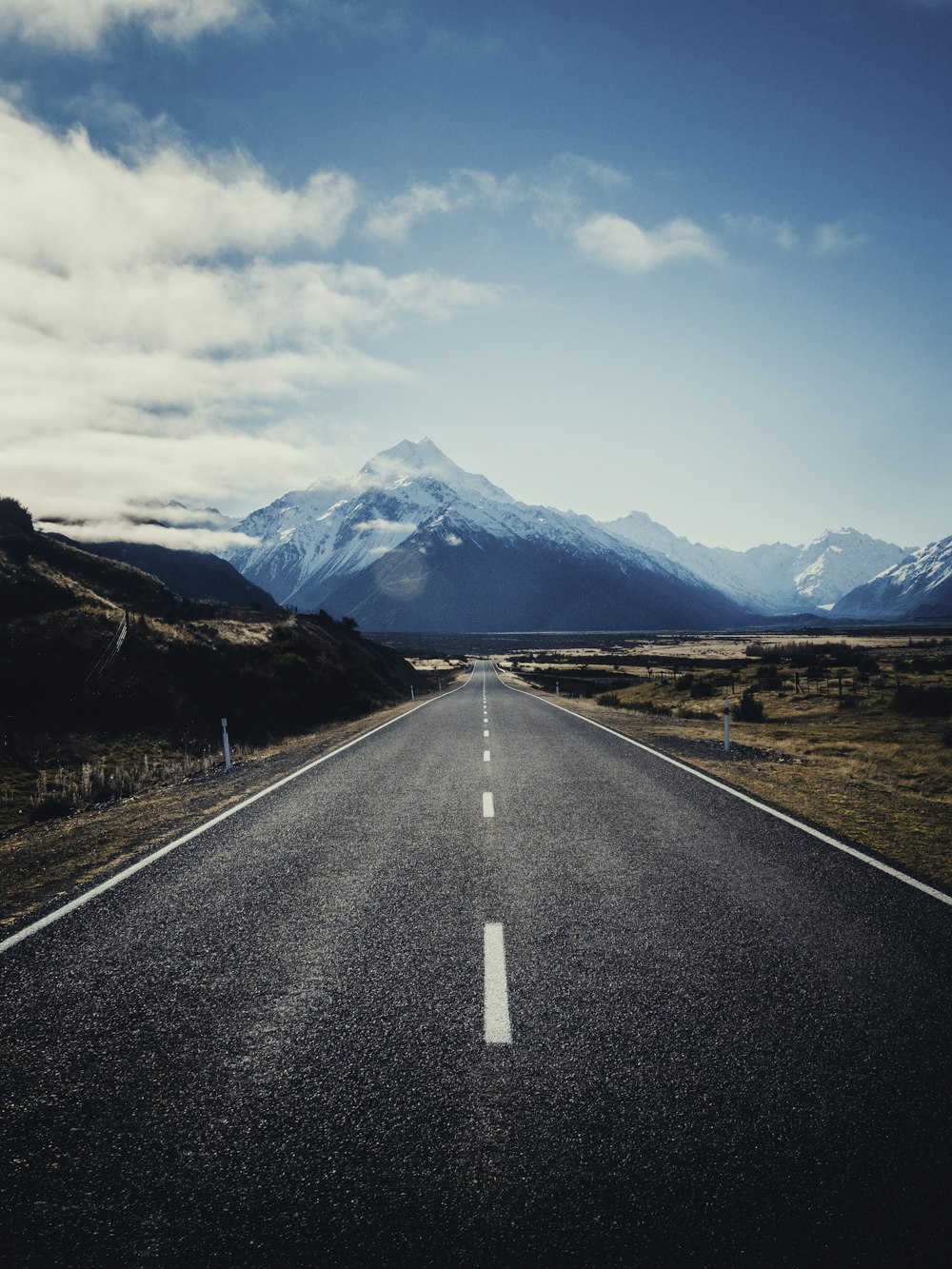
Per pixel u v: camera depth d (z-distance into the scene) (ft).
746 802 31.30
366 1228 7.89
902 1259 7.35
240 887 20.17
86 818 33.58
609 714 85.81
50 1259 7.54
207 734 67.72
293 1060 11.26
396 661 202.18
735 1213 7.99
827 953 15.08
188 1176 8.76
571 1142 9.21
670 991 13.37
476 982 13.85
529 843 24.41
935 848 23.57
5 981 14.34
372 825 27.61
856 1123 9.49
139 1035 12.12
